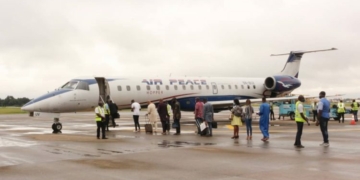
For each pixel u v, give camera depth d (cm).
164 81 3316
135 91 3112
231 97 3741
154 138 1975
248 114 1900
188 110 3516
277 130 2469
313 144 1666
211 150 1478
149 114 2342
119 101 3052
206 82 3597
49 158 1282
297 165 1130
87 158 1282
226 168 1091
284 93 4038
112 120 2712
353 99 3575
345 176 969
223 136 2070
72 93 2781
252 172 1030
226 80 3759
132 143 1730
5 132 2430
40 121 4191
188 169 1080
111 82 3017
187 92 3425
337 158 1259
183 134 2228
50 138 1972
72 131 2531
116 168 1101
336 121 3688
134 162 1202
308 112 3762
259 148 1534
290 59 4191
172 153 1398
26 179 959
